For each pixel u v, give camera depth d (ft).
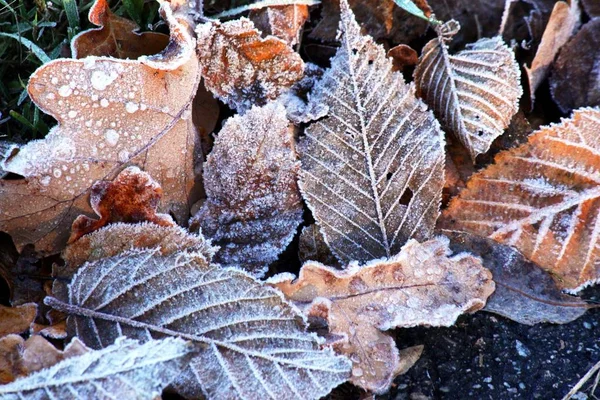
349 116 2.07
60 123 2.00
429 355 2.07
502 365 2.06
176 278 1.97
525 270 2.09
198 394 1.94
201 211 2.04
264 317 1.96
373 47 2.09
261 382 1.94
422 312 2.00
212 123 2.13
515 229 2.10
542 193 2.10
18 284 2.01
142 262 1.98
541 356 2.07
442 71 2.14
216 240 2.04
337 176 2.06
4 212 1.99
